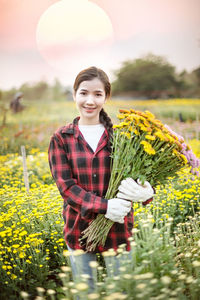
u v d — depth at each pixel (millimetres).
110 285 1583
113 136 1870
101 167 1842
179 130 9828
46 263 2549
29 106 20312
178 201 3518
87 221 1840
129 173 1840
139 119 1891
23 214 3152
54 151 1872
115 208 1739
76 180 1851
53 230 2934
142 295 1487
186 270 2047
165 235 2033
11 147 8688
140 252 1835
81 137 1868
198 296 1773
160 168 1890
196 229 2564
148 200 1913
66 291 1699
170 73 36844
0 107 17000
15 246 2469
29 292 2355
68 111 18344
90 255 1888
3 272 2445
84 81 1861
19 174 5555
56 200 3275
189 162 2127
